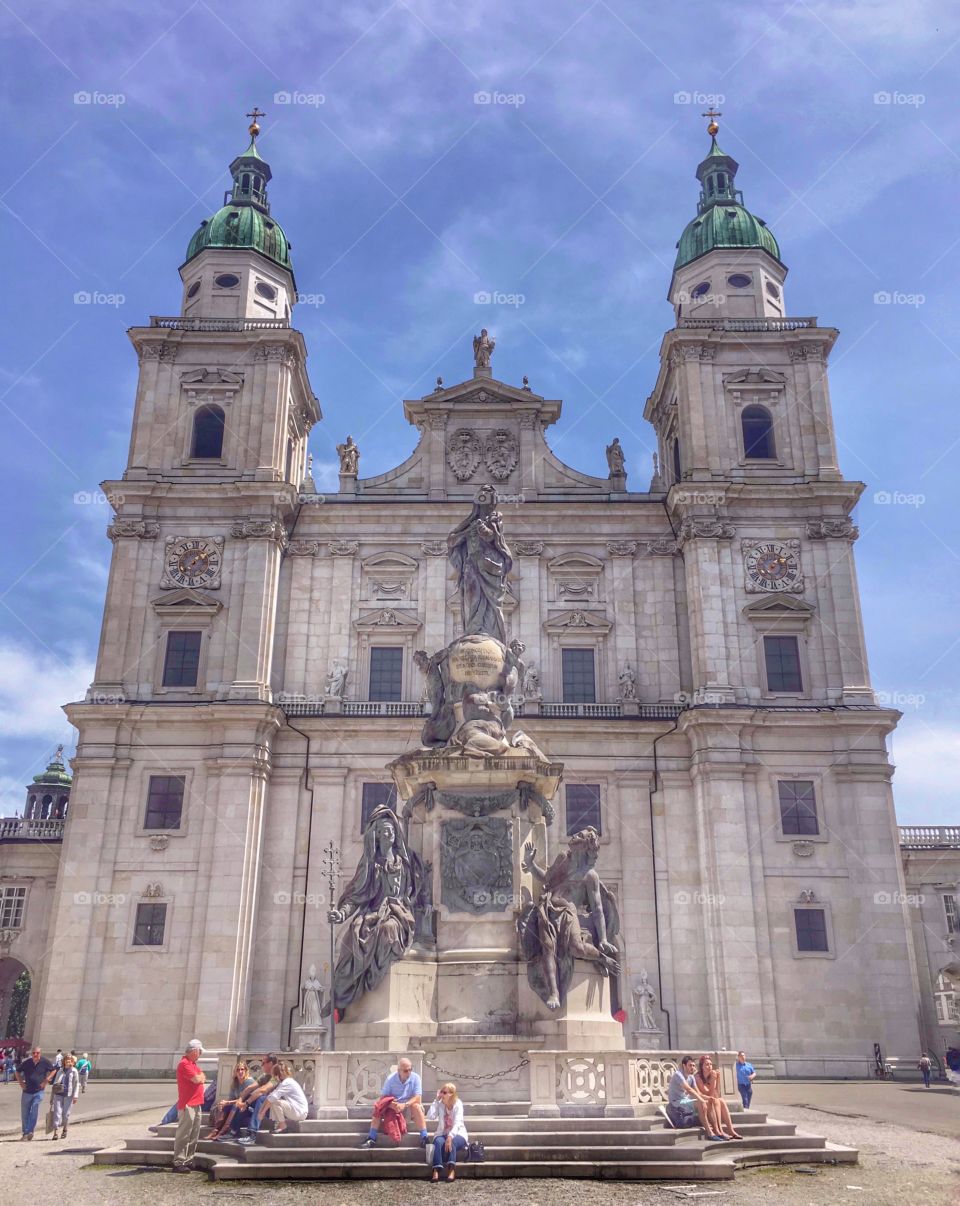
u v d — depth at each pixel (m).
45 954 46.81
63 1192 13.04
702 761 42.56
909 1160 16.05
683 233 56.34
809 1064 38.97
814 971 40.28
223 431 48.81
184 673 44.84
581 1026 16.94
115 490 46.97
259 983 40.72
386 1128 14.20
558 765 20.30
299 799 43.41
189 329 49.72
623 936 41.53
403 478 49.50
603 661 46.62
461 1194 12.51
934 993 46.69
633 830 43.03
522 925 18.36
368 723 43.97
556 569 47.84
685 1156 14.17
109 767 42.62
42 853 48.78
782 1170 14.64
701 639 44.84
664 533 48.41
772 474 48.06
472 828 19.38
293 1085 14.96
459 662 21.38
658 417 57.19
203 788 42.53
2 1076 39.62
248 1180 13.57
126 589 45.66
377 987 17.44
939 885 48.16
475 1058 16.67
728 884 40.84
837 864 41.72
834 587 45.75
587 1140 14.44
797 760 42.97
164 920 40.78
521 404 50.09
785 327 50.81
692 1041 40.03
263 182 57.97
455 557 23.47
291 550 47.94
